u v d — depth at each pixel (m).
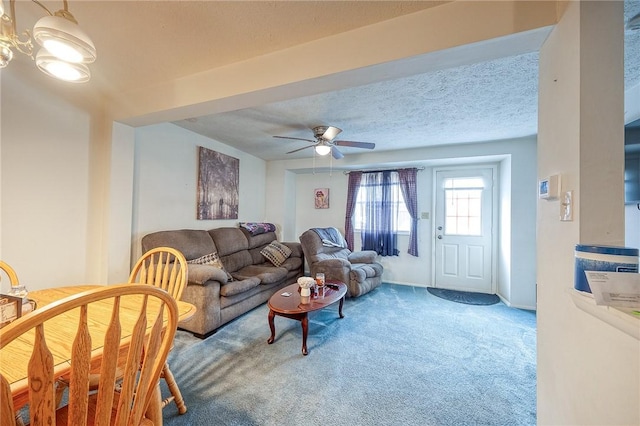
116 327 0.71
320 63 1.59
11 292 1.12
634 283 0.74
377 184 4.71
